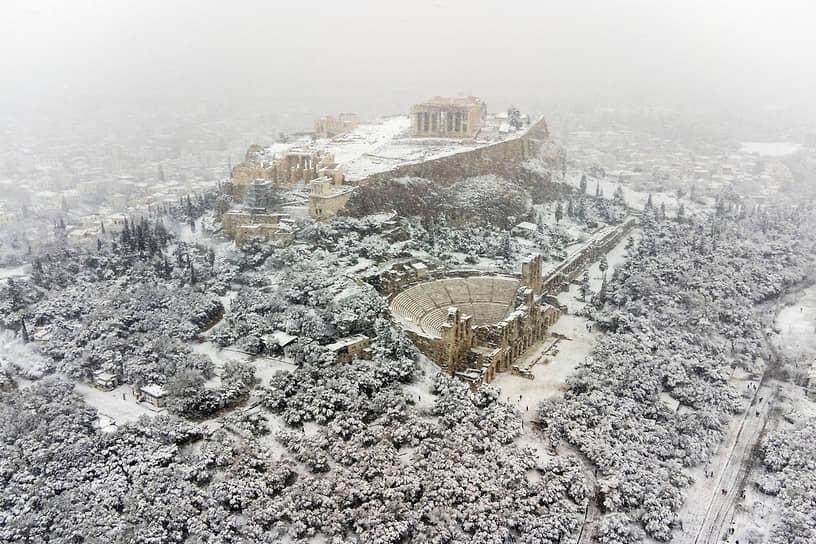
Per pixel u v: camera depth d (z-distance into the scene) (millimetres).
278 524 116688
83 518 116438
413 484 124562
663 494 131750
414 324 179000
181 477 126062
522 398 162875
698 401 167125
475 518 119062
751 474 145875
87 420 142375
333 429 136750
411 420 142000
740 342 199000
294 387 150375
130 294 188375
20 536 114000
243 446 133375
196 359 160375
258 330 170000
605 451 139000
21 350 170500
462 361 172500
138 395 154875
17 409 144500
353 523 118312
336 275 186500
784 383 185625
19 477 126000
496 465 133125
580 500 128625
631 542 122250
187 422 141625
